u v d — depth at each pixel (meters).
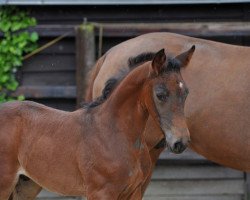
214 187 8.79
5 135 5.83
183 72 6.60
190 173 8.77
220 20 8.81
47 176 5.75
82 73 8.46
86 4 8.52
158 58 5.22
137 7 8.82
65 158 5.65
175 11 8.82
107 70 6.76
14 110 5.91
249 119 6.34
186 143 5.20
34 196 6.23
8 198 5.95
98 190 5.51
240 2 8.46
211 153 6.59
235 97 6.40
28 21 8.67
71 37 8.75
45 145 5.73
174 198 8.79
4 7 8.66
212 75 6.53
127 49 6.80
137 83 5.50
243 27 8.32
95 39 8.65
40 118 5.85
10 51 8.65
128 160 5.51
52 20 8.85
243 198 8.77
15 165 5.87
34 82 8.81
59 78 8.83
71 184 5.69
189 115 6.52
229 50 6.65
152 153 6.71
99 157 5.50
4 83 8.69
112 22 8.86
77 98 8.50
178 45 6.75
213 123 6.45
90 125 5.65
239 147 6.39
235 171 8.75
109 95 5.71
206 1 8.45
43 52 8.78
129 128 5.56
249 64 6.48
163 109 5.23
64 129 5.72
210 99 6.46
